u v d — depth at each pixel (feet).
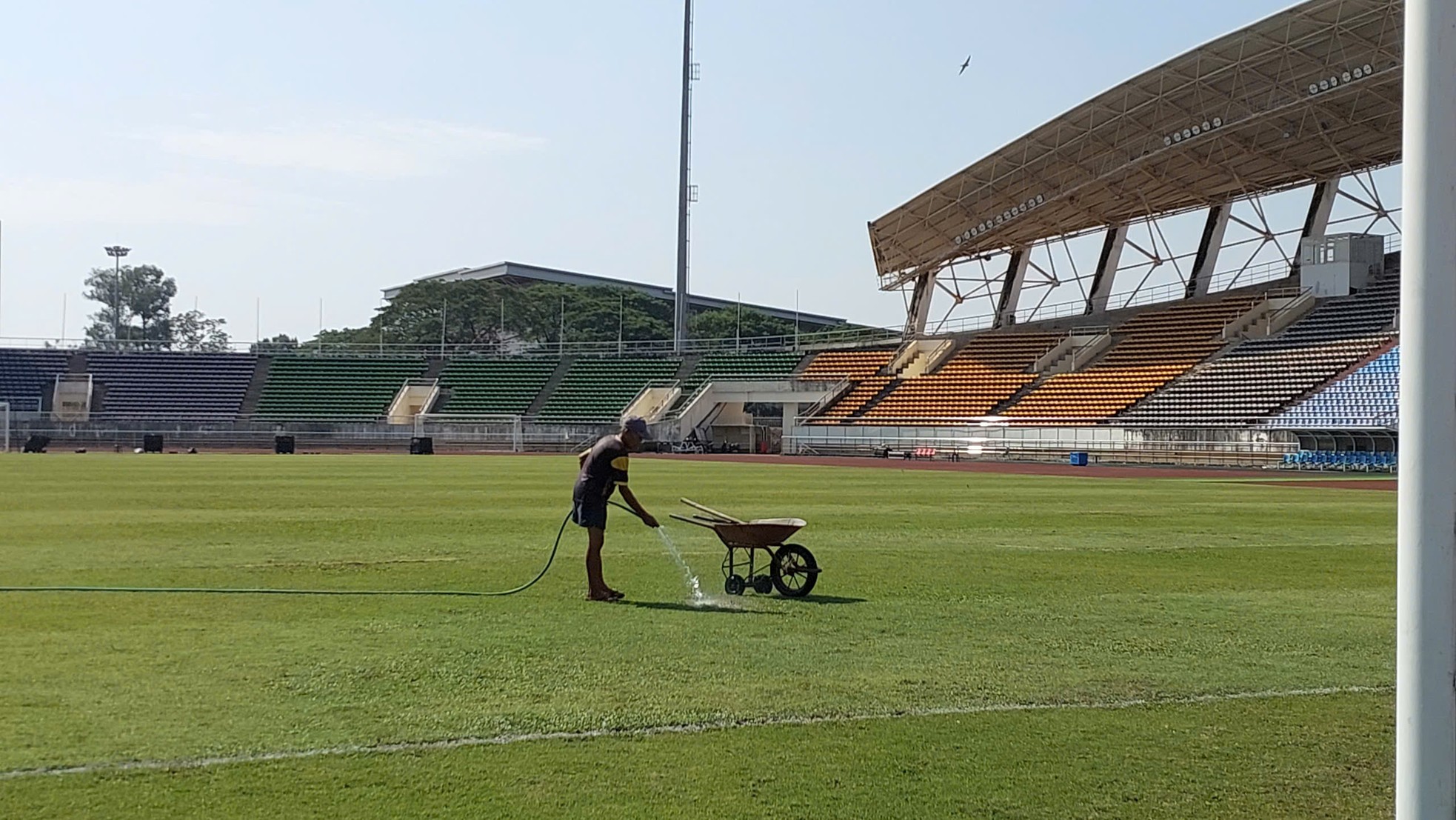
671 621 31.55
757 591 36.60
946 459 189.78
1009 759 19.51
